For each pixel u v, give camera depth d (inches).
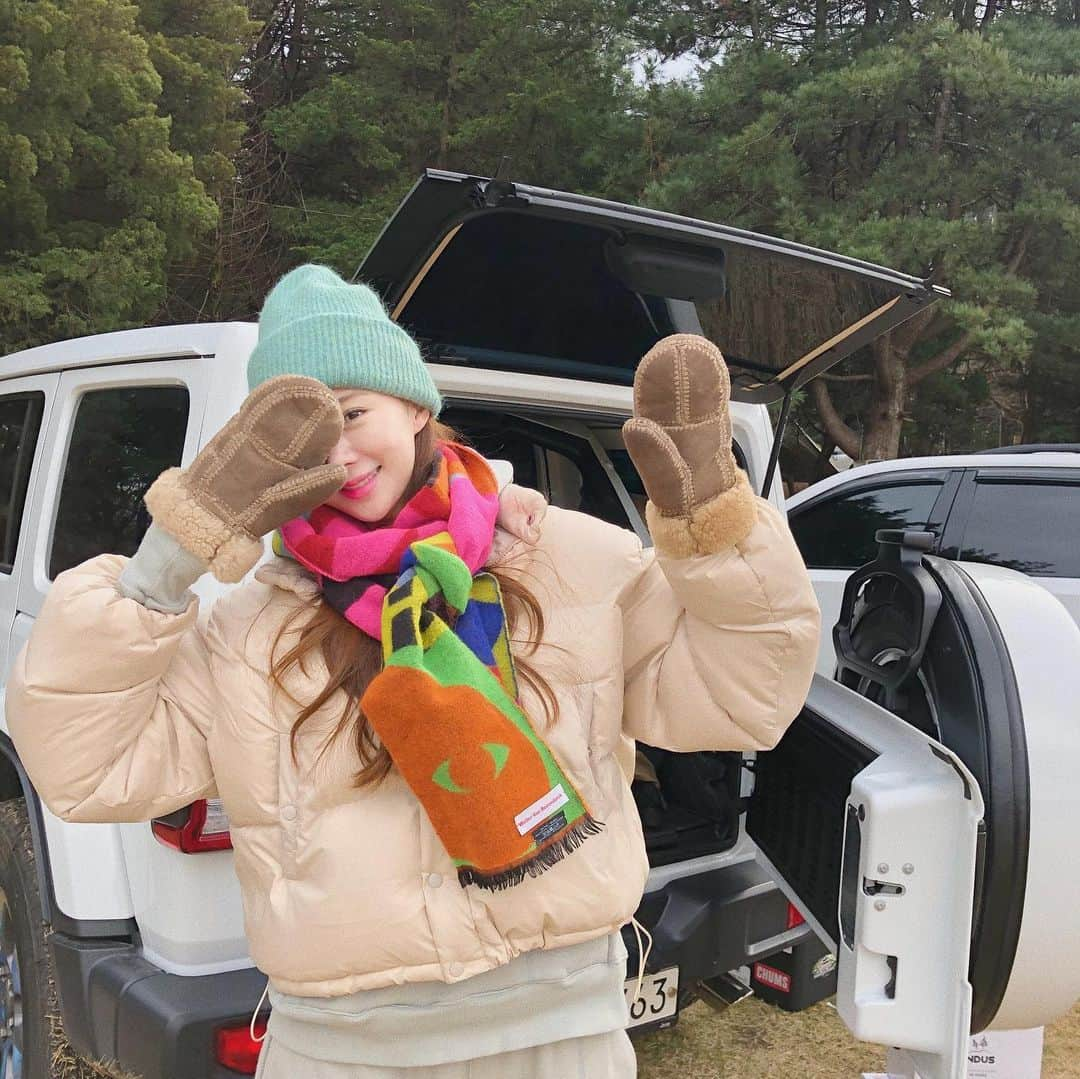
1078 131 436.8
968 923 62.1
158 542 42.6
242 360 75.1
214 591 67.0
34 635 43.1
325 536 46.8
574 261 80.8
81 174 460.8
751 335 93.2
